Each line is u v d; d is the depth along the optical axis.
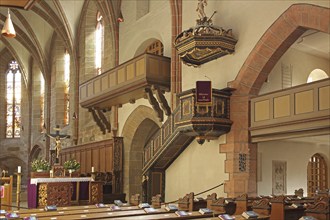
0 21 30.84
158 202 11.02
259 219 8.05
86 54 26.19
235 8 15.71
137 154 21.77
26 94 35.22
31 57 34.94
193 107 14.89
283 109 13.79
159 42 20.52
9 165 35.38
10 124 35.75
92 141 24.95
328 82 12.34
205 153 16.45
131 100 20.12
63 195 15.57
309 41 17.22
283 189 16.77
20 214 8.66
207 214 8.78
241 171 14.95
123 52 22.41
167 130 17.22
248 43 15.04
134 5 21.83
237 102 15.27
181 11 18.22
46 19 26.80
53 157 25.84
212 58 16.27
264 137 14.64
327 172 19.11
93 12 26.30
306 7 13.14
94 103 21.31
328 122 12.27
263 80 15.11
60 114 30.16
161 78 17.86
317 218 6.91
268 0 14.48
